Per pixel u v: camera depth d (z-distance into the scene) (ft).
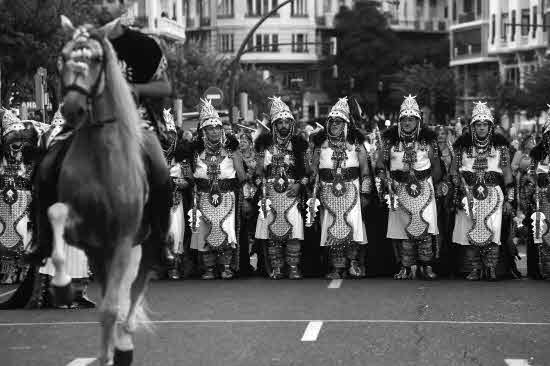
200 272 58.29
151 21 207.62
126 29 34.30
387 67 357.82
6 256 55.26
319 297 49.29
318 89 390.83
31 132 54.08
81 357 35.86
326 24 400.26
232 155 57.36
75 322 42.88
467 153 56.44
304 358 35.47
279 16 392.27
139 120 31.94
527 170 59.82
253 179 58.65
